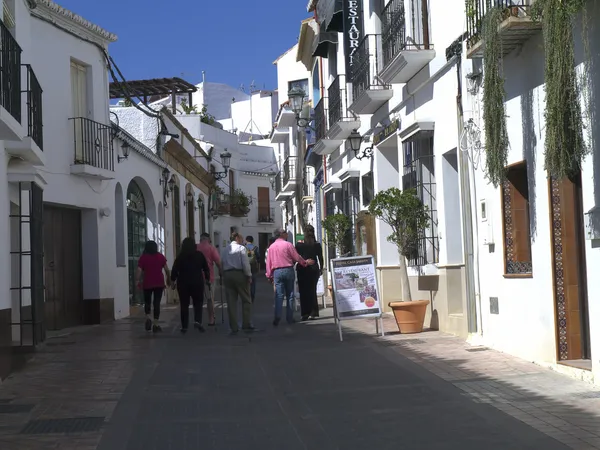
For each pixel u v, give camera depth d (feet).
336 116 73.00
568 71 26.25
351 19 64.18
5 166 36.11
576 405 25.00
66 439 23.38
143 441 23.07
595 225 26.53
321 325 54.13
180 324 60.64
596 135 26.55
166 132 87.71
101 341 48.91
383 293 59.41
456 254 44.29
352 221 70.74
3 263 34.78
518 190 34.96
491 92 32.60
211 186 138.31
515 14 30.17
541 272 31.91
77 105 61.00
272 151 199.41
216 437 23.36
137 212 80.33
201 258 53.01
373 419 24.90
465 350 37.32
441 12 43.70
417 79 48.37
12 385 32.73
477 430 22.71
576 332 30.68
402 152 52.19
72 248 61.62
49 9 55.62
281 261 55.88
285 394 29.68
